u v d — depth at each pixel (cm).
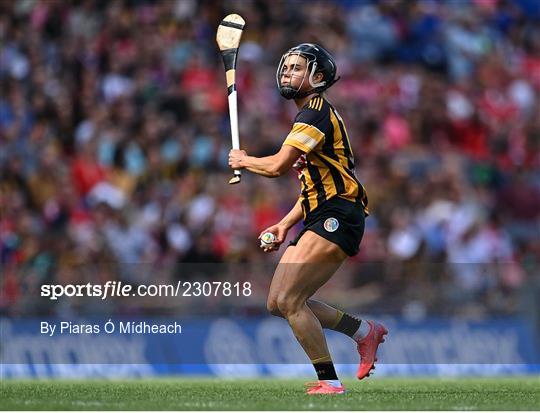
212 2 6362
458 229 5397
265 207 5147
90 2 6238
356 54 6431
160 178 5425
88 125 5672
